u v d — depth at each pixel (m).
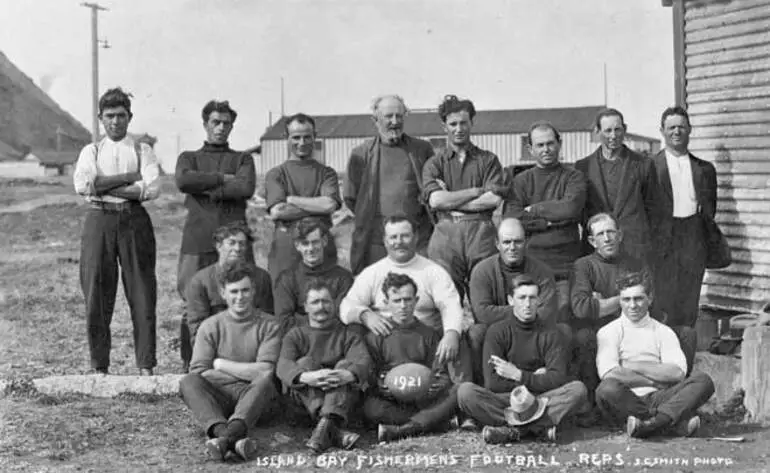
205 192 7.70
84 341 10.88
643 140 26.28
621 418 6.64
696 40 9.69
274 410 6.76
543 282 6.93
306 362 6.48
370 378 6.62
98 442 6.41
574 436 6.54
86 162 7.64
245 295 6.57
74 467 5.89
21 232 23.53
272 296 7.31
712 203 8.27
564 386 6.47
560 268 7.46
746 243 9.20
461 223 7.50
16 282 16.23
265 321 6.68
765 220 9.02
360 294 6.96
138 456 6.12
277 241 7.59
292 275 7.07
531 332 6.64
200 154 7.80
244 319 6.65
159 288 15.36
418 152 7.81
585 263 7.21
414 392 6.46
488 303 6.92
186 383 6.39
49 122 42.22
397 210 7.69
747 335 7.07
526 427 6.40
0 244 21.61
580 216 7.56
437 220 7.67
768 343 6.95
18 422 6.83
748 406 7.04
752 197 9.15
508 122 33.62
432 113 32.50
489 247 7.46
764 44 9.01
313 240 6.95
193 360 6.56
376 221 7.75
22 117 40.88
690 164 8.22
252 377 6.46
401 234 6.91
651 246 7.79
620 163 7.79
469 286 7.34
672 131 8.15
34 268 17.97
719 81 9.46
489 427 6.37
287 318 6.94
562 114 33.00
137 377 7.73
